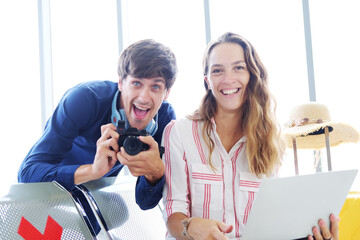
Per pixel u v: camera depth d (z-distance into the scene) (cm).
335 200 108
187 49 332
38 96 337
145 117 136
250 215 94
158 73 129
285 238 103
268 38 314
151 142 115
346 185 107
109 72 345
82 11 348
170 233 121
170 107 157
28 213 99
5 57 331
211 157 133
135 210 132
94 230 122
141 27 346
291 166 278
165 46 134
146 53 128
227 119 137
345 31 297
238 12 322
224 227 96
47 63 339
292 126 207
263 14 317
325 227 107
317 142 215
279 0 314
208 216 129
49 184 111
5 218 94
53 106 339
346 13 297
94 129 144
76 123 136
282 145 145
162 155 134
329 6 301
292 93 306
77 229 107
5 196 100
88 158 149
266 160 134
